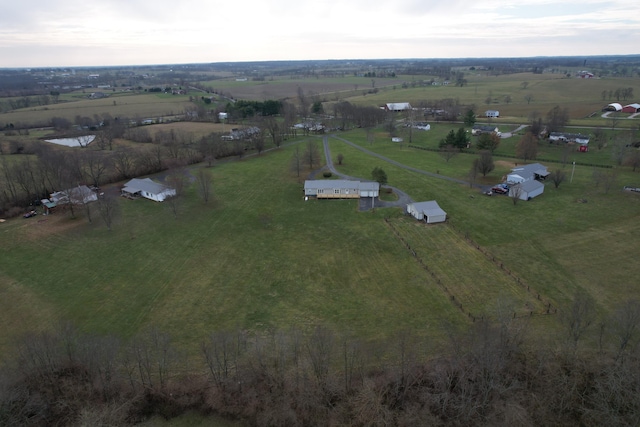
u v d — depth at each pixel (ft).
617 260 196.03
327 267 200.03
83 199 262.88
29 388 128.16
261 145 428.97
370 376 132.87
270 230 241.76
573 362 134.00
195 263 205.98
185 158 385.29
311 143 388.57
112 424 116.98
